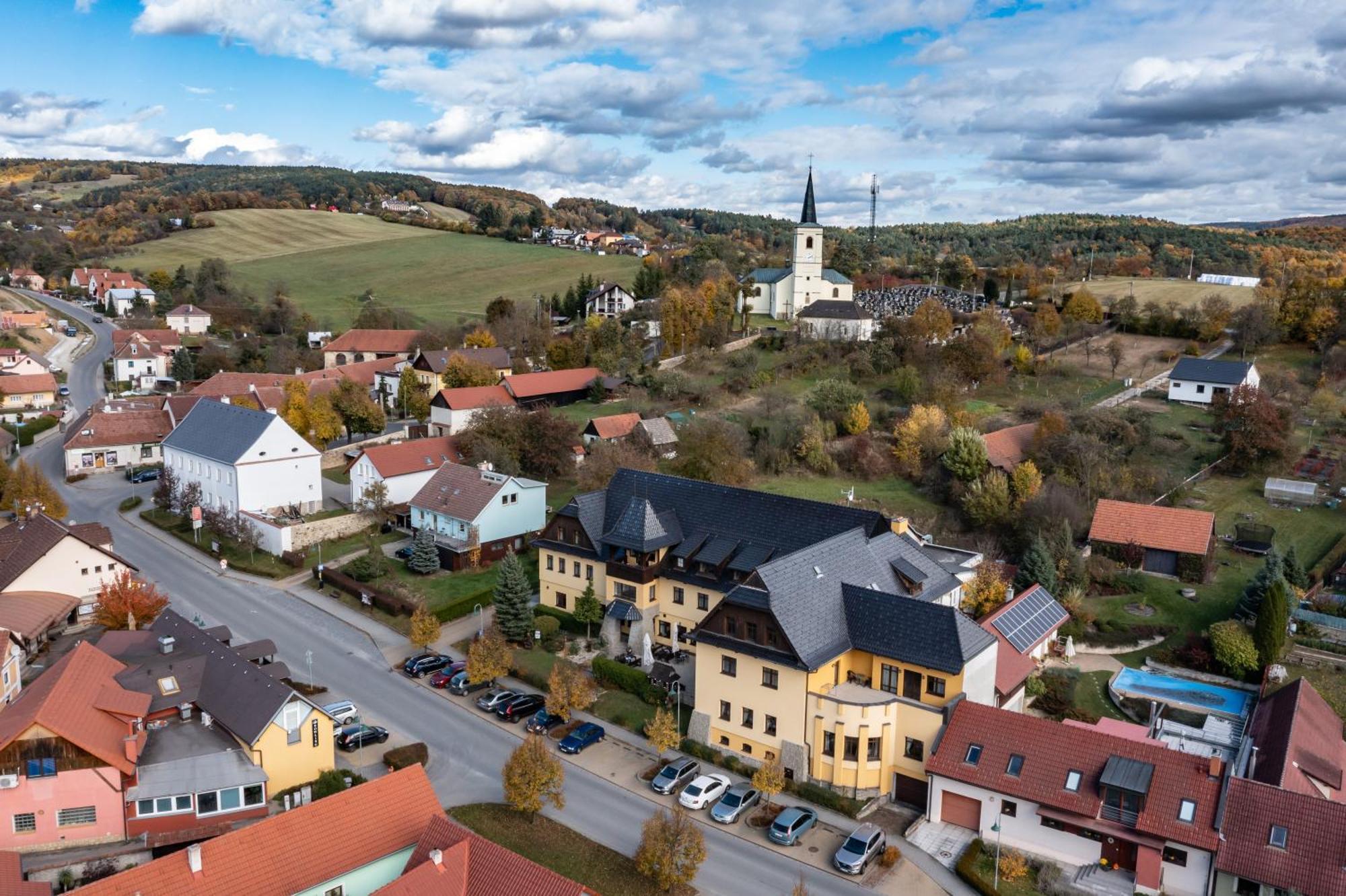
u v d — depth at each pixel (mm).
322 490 107625
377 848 41625
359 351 172750
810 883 46281
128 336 169500
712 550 69250
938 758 50969
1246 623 71438
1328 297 151625
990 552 87000
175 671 55562
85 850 45875
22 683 62719
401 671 68500
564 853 48000
